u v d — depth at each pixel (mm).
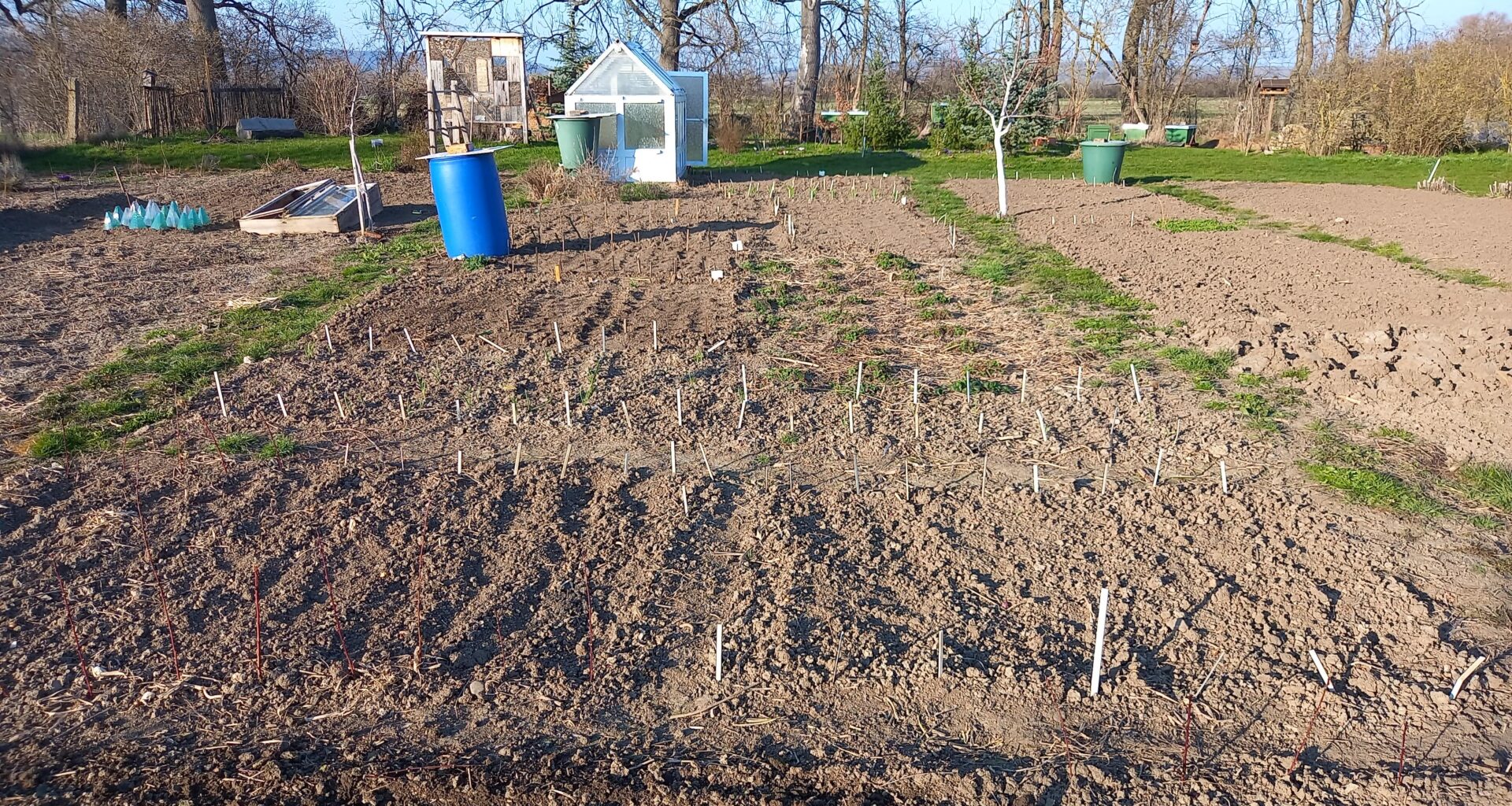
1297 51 37375
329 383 6707
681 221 13828
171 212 13031
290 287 9664
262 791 3090
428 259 11023
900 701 3582
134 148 22000
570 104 18359
